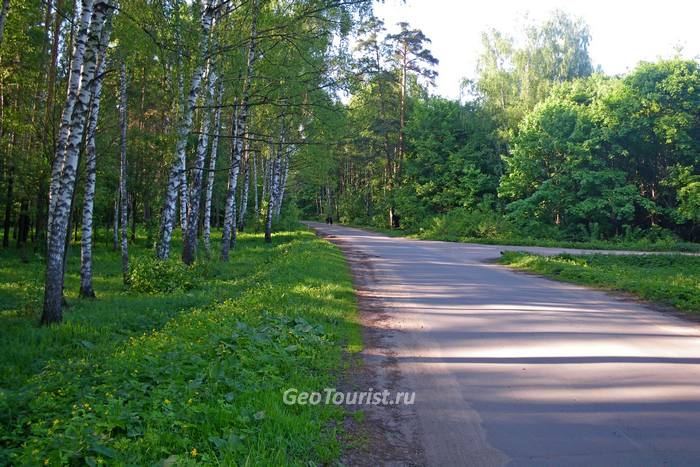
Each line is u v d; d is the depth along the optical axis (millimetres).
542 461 4629
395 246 34156
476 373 7219
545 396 6289
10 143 22484
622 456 4691
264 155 45031
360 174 81125
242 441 4570
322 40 19031
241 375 6137
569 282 17141
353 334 9430
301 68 20266
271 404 5402
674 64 41344
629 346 8594
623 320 10766
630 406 5914
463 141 58062
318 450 4668
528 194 47875
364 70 21156
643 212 44844
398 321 10789
